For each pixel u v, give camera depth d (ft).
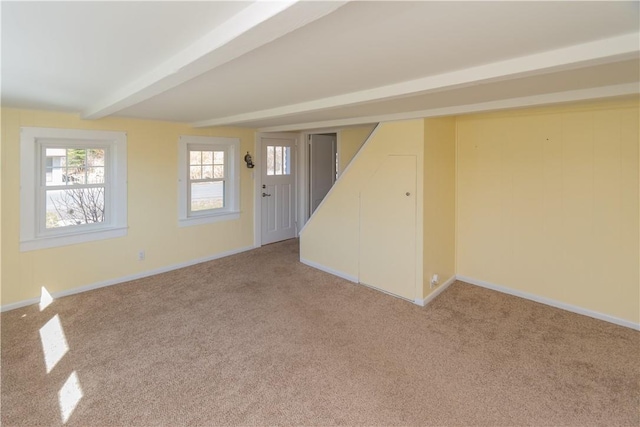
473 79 6.13
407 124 11.14
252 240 18.08
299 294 12.15
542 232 11.12
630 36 4.62
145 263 14.02
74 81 7.17
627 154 9.43
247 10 3.81
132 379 7.39
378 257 12.42
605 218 9.88
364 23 4.18
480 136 12.30
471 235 12.84
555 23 4.22
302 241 15.81
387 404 6.65
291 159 19.75
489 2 3.65
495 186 12.07
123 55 5.41
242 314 10.55
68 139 11.85
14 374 7.51
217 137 16.02
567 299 10.74
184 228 15.19
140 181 13.67
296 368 7.80
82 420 6.22
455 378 7.42
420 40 4.76
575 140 10.27
